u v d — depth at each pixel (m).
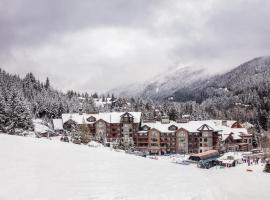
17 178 22.92
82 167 29.00
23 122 100.25
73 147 43.91
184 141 132.38
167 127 136.38
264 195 36.00
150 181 25.34
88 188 21.59
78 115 145.12
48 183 22.22
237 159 102.69
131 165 33.12
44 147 40.12
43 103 179.50
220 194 25.20
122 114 140.25
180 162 91.81
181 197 21.33
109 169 29.20
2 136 47.06
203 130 132.12
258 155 115.31
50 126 149.25
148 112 185.50
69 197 19.31
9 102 98.12
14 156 31.33
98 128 139.75
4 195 18.84
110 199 19.41
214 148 132.62
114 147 108.31
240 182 48.00
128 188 22.28
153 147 134.62
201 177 30.52
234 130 152.00
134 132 139.25
